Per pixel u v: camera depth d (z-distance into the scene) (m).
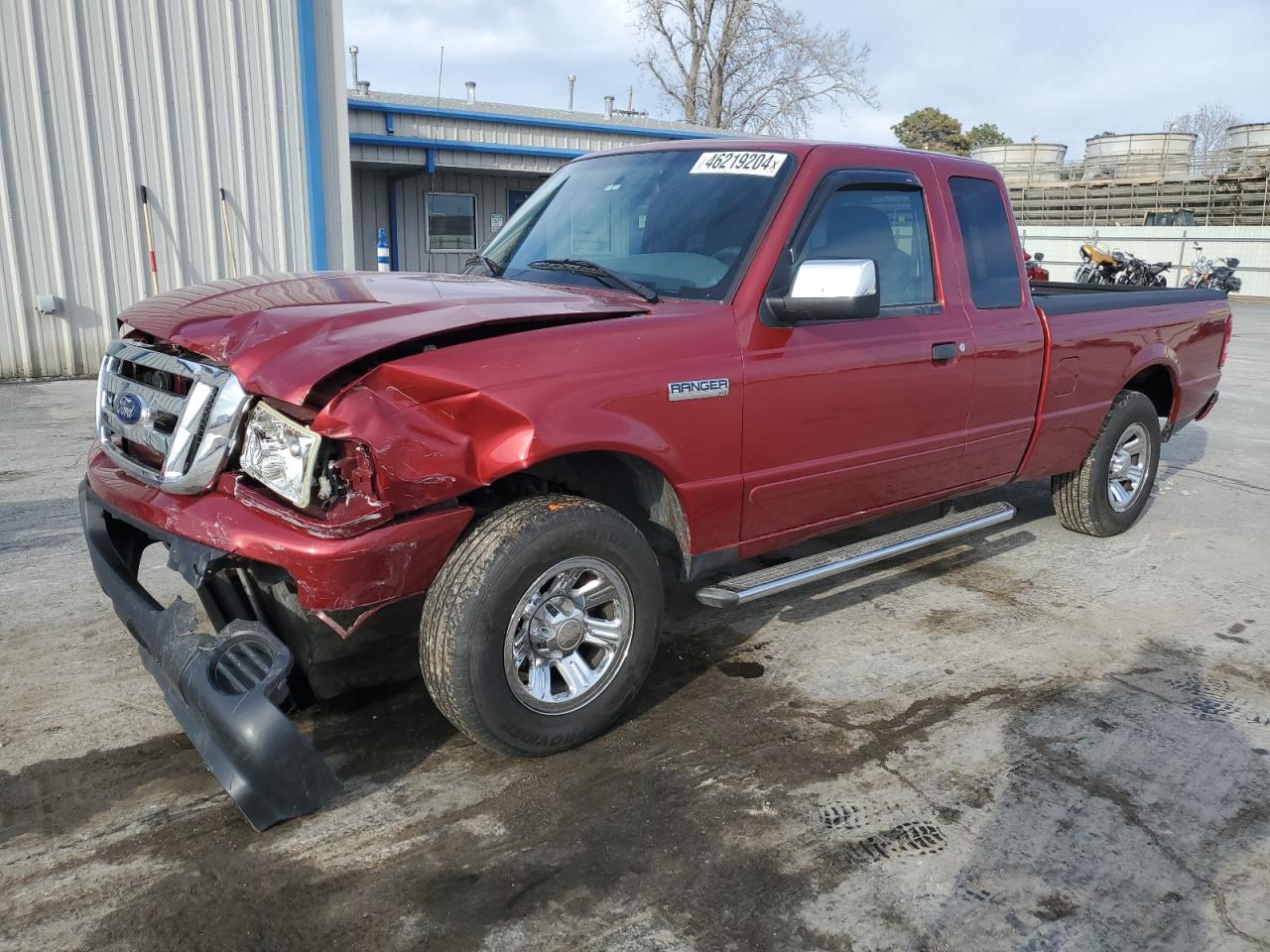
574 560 3.05
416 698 3.60
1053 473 5.27
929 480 4.41
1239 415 10.17
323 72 11.66
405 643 4.04
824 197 3.77
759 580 3.61
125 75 10.44
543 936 2.43
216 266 11.35
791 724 3.50
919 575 5.08
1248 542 5.84
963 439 4.45
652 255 3.78
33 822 2.81
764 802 3.02
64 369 10.72
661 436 3.21
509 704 2.99
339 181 12.01
